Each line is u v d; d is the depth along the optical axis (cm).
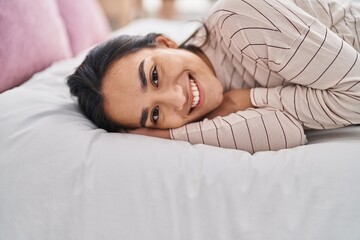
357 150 62
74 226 60
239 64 82
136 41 78
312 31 67
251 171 61
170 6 218
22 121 70
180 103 73
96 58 77
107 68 74
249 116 73
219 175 61
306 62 67
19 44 89
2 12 84
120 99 73
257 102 76
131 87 71
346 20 80
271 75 78
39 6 98
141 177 62
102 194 61
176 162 63
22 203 62
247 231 57
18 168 64
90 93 76
